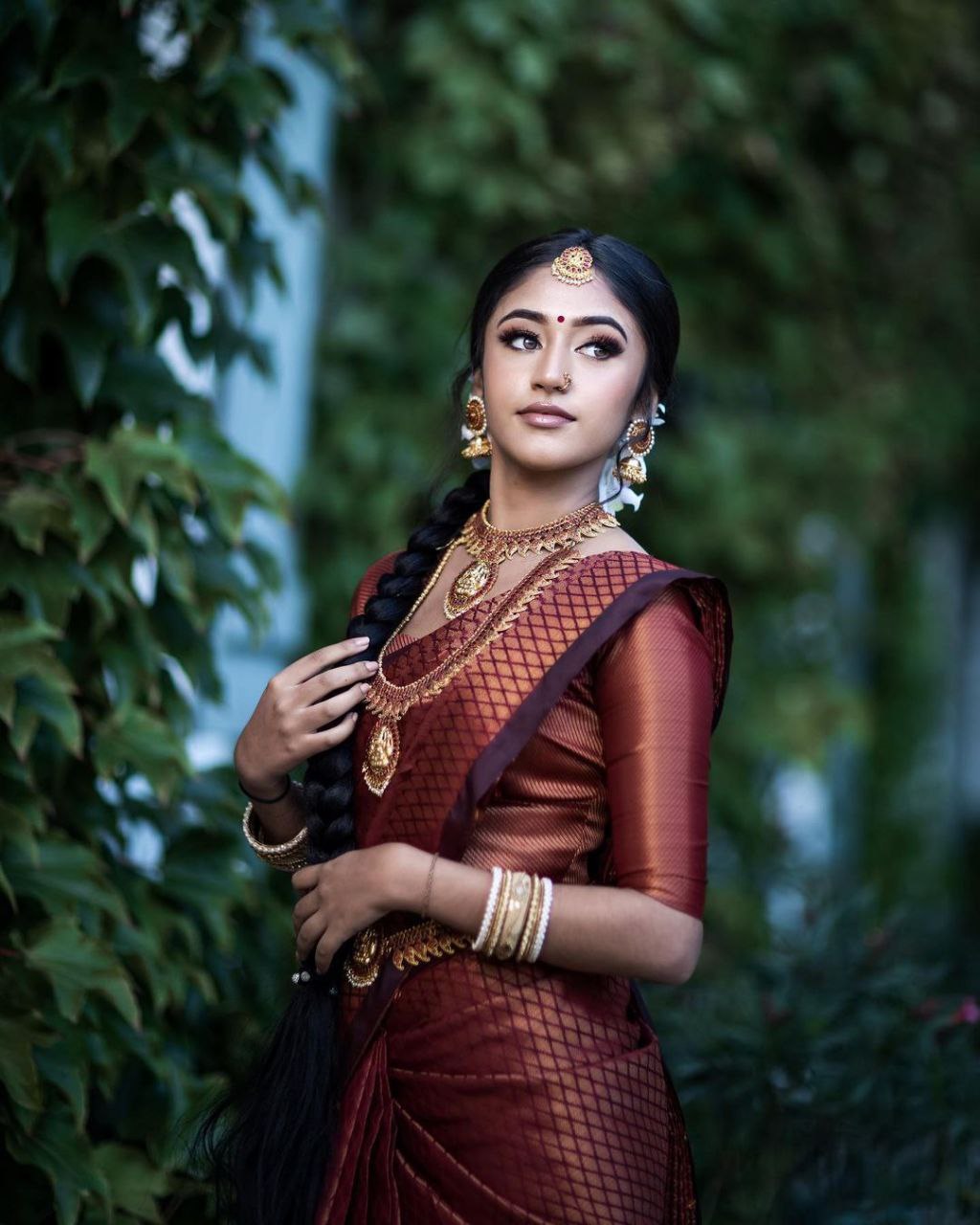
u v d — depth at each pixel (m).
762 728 5.32
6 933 2.29
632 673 1.69
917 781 7.48
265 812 1.89
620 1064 1.71
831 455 5.54
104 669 2.53
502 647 1.71
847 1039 2.80
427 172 4.55
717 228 5.14
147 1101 2.41
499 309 1.82
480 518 1.90
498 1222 1.64
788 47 5.19
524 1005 1.68
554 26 4.57
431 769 1.70
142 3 2.55
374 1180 1.70
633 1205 1.68
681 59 4.81
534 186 4.64
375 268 4.57
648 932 1.61
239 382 4.11
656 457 5.07
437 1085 1.68
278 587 2.72
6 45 2.43
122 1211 2.27
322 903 1.72
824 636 5.78
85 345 2.45
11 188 2.35
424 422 4.54
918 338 6.25
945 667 8.17
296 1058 1.80
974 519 8.27
